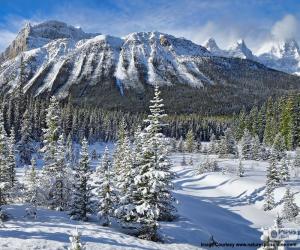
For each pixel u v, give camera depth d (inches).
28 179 1357.0
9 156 1459.2
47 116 1641.2
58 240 943.0
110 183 1257.4
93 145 5940.0
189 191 2586.1
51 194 1454.2
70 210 1366.9
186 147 5570.9
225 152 4298.7
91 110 7854.3
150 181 1122.7
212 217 1779.0
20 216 1214.9
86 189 1307.8
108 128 6594.5
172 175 1165.7
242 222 1814.7
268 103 5068.9
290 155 3540.8
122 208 1179.9
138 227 1247.5
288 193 1872.5
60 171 1454.2
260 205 2154.3
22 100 4153.5
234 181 2667.3
